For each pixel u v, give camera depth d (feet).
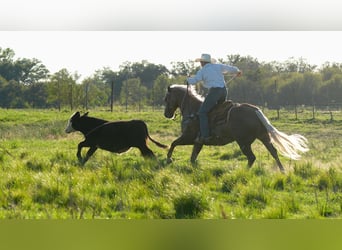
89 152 43.86
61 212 25.80
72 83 169.89
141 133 43.96
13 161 40.96
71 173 35.27
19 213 25.34
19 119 98.37
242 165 43.96
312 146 61.82
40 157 45.85
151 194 29.04
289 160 45.96
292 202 28.14
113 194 29.81
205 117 41.47
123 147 43.88
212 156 51.90
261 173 37.09
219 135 41.39
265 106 165.78
